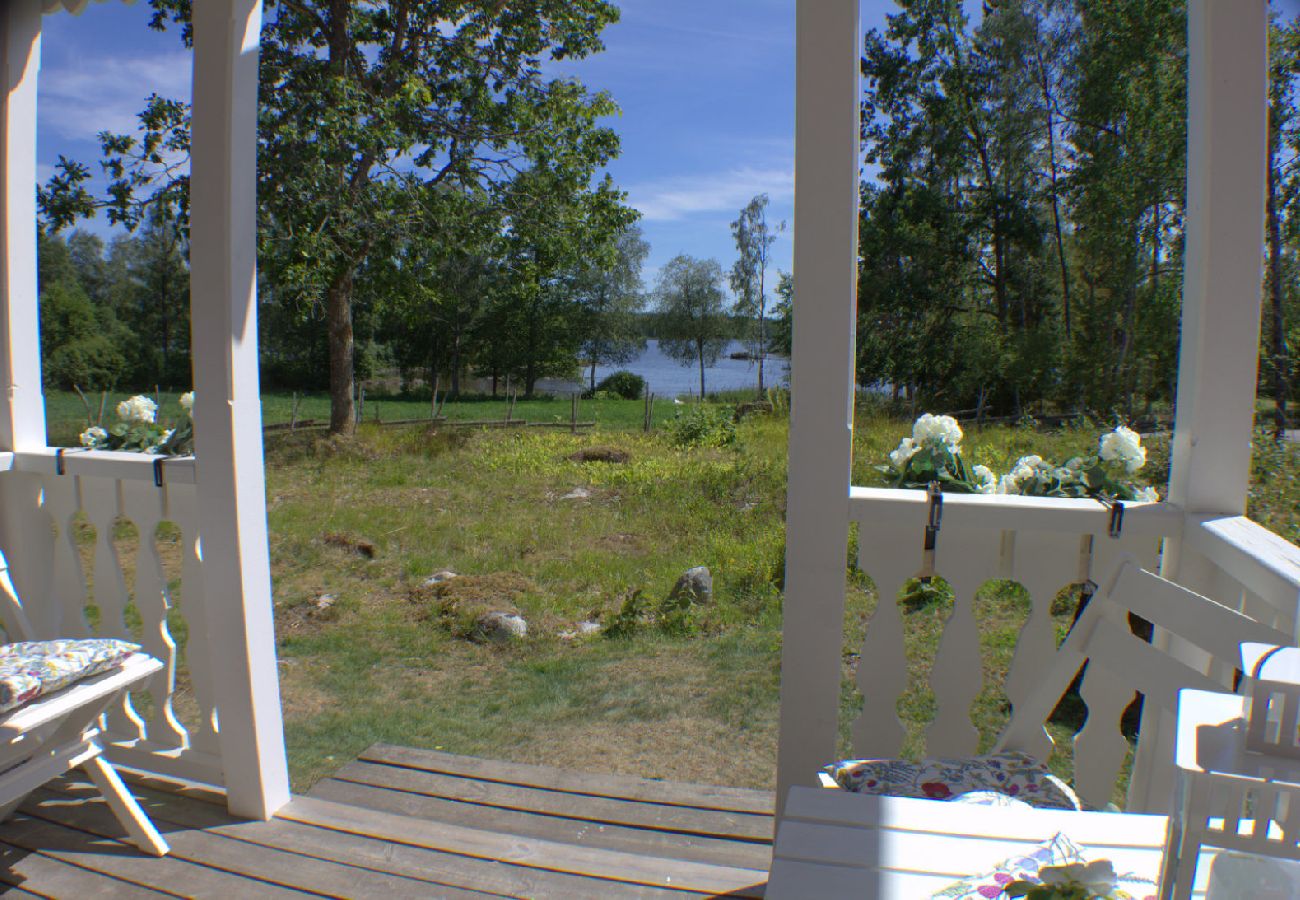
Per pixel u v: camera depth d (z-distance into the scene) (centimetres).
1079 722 402
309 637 549
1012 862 118
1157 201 2464
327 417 2342
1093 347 2553
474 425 1894
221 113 233
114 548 285
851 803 136
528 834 264
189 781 281
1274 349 1897
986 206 2898
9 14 285
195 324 243
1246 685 98
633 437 1644
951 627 212
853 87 188
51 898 223
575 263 1822
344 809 266
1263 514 495
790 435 202
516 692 456
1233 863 95
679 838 260
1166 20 2406
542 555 766
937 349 2886
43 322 3175
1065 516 199
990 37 2800
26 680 216
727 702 434
